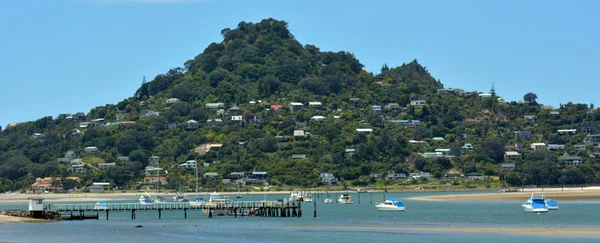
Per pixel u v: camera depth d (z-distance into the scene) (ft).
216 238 581.94
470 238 564.71
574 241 536.83
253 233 615.16
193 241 563.07
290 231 630.74
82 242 558.97
